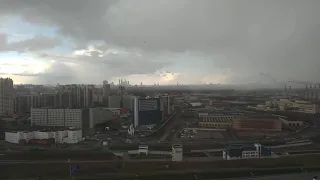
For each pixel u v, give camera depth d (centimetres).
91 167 18350
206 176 17388
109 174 17362
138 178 16888
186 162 19138
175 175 17350
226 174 17650
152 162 19188
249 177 17425
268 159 19562
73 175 17212
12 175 17200
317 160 19812
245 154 19838
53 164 18750
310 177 17375
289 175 17738
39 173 17475
